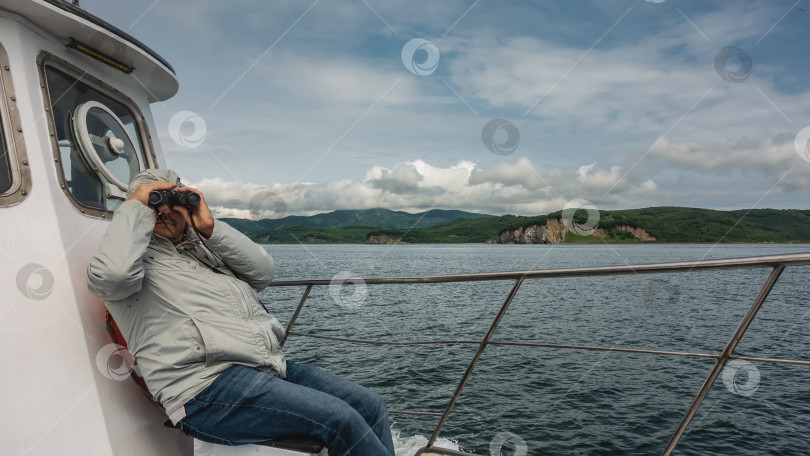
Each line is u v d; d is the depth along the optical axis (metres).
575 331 22.11
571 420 10.73
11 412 1.50
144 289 1.74
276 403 1.69
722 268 1.99
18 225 1.65
